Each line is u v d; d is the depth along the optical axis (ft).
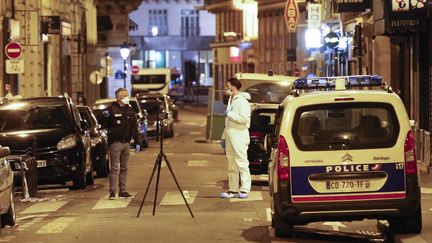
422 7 149.38
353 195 81.87
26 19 265.95
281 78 171.83
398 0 149.59
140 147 124.06
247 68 497.05
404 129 82.48
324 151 82.12
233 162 120.16
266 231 91.66
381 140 82.28
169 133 279.69
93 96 421.18
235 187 120.67
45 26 271.90
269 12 460.55
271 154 88.53
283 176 82.43
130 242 85.81
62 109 141.38
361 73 218.18
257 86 171.63
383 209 82.02
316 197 82.02
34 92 272.51
